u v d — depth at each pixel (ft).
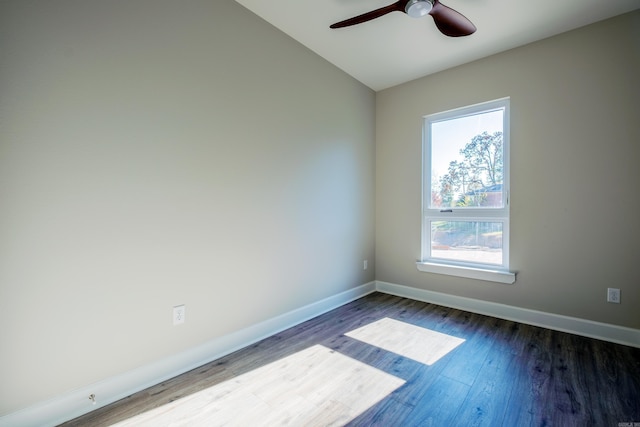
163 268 6.14
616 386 5.67
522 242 8.86
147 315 5.91
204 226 6.78
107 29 5.34
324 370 6.37
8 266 4.48
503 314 9.23
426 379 6.01
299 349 7.34
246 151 7.61
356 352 7.15
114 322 5.49
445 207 10.66
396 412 5.06
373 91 12.17
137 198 5.76
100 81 5.27
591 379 5.91
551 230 8.39
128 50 5.60
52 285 4.85
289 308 8.77
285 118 8.57
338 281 10.55
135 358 5.75
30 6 4.59
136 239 5.75
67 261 4.99
